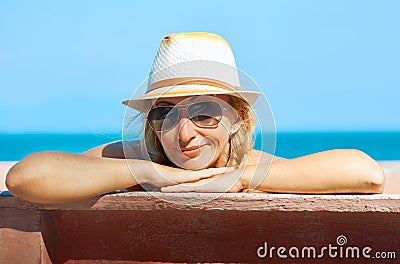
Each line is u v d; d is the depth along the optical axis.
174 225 2.46
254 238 2.44
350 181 2.37
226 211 2.40
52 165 2.36
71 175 2.36
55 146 59.53
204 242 2.45
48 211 2.50
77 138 61.97
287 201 2.30
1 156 50.47
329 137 61.56
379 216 2.38
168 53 2.52
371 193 2.40
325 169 2.40
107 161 2.43
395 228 2.39
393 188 4.13
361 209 2.28
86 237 2.50
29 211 2.44
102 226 2.49
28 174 2.33
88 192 2.36
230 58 2.56
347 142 57.19
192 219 2.44
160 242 2.46
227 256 2.44
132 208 2.38
